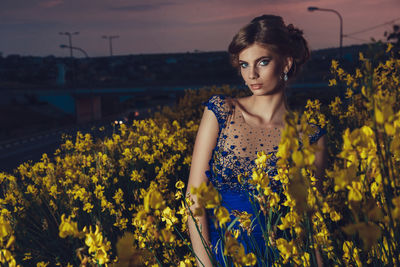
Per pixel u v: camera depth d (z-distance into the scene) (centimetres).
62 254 272
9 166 1709
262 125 142
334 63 322
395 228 72
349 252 93
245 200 130
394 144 65
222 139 142
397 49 257
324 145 142
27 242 292
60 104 5866
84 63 14938
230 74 8544
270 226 101
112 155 533
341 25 2377
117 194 301
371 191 77
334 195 119
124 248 56
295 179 59
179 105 1235
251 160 137
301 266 90
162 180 319
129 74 14862
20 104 6219
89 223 308
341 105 368
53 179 413
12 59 15775
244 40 136
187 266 112
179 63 16000
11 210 361
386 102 63
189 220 127
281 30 135
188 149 526
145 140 541
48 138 3123
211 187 71
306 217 85
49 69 14088
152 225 71
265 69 137
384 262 84
